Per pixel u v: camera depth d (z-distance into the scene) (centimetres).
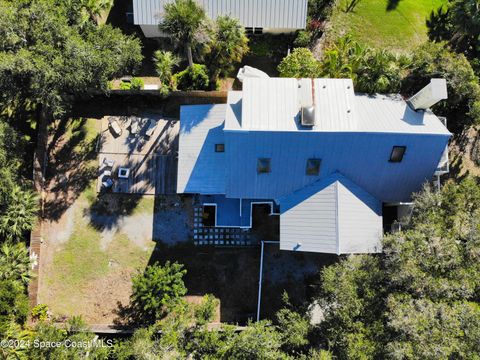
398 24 3259
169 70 2761
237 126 2277
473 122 2777
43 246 2833
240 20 2905
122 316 2758
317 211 2395
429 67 2681
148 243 2859
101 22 3183
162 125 3006
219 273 2819
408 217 2406
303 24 2920
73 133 2998
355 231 2356
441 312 1948
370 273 2212
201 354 2356
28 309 2575
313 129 2252
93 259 2833
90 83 2694
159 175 2936
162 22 2573
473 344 1914
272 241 2792
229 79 3095
